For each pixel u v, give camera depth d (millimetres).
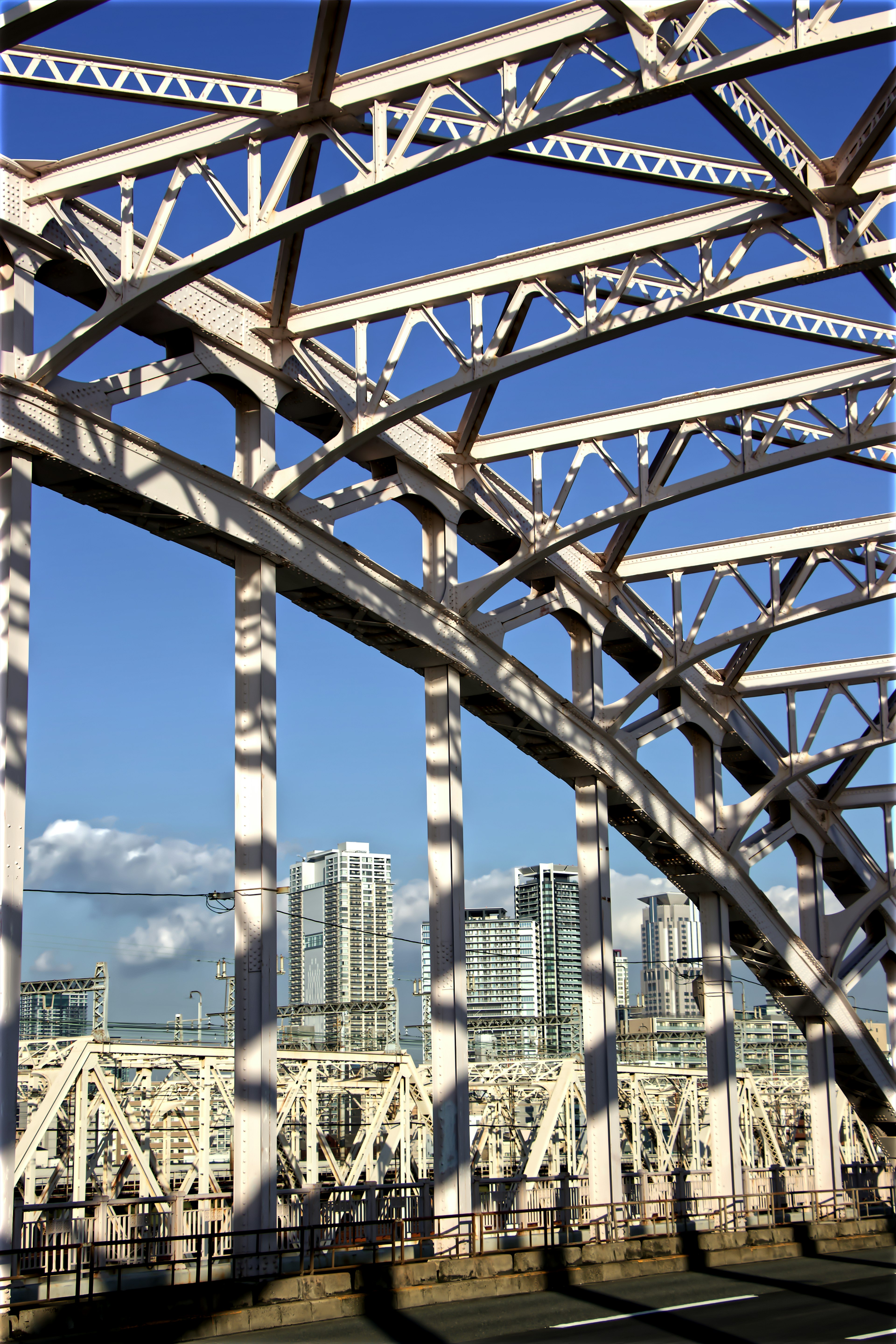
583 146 17469
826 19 15117
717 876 34281
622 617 30891
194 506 19672
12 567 16766
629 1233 30141
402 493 24250
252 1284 18172
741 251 19375
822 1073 40281
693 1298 22281
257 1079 19031
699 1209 35812
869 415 24234
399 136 18109
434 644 24641
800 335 21016
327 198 16938
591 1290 22984
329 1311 18672
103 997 56812
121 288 17312
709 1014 34438
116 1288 19781
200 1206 22469
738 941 38062
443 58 16828
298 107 17156
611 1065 28031
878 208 18734
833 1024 40375
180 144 17484
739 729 35719
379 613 23281
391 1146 49344
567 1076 47031
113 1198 31594
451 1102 23156
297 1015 72625
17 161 17438
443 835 24453
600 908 28938
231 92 16875
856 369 24344
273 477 21188
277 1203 19922
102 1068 39062
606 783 30125
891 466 26688
